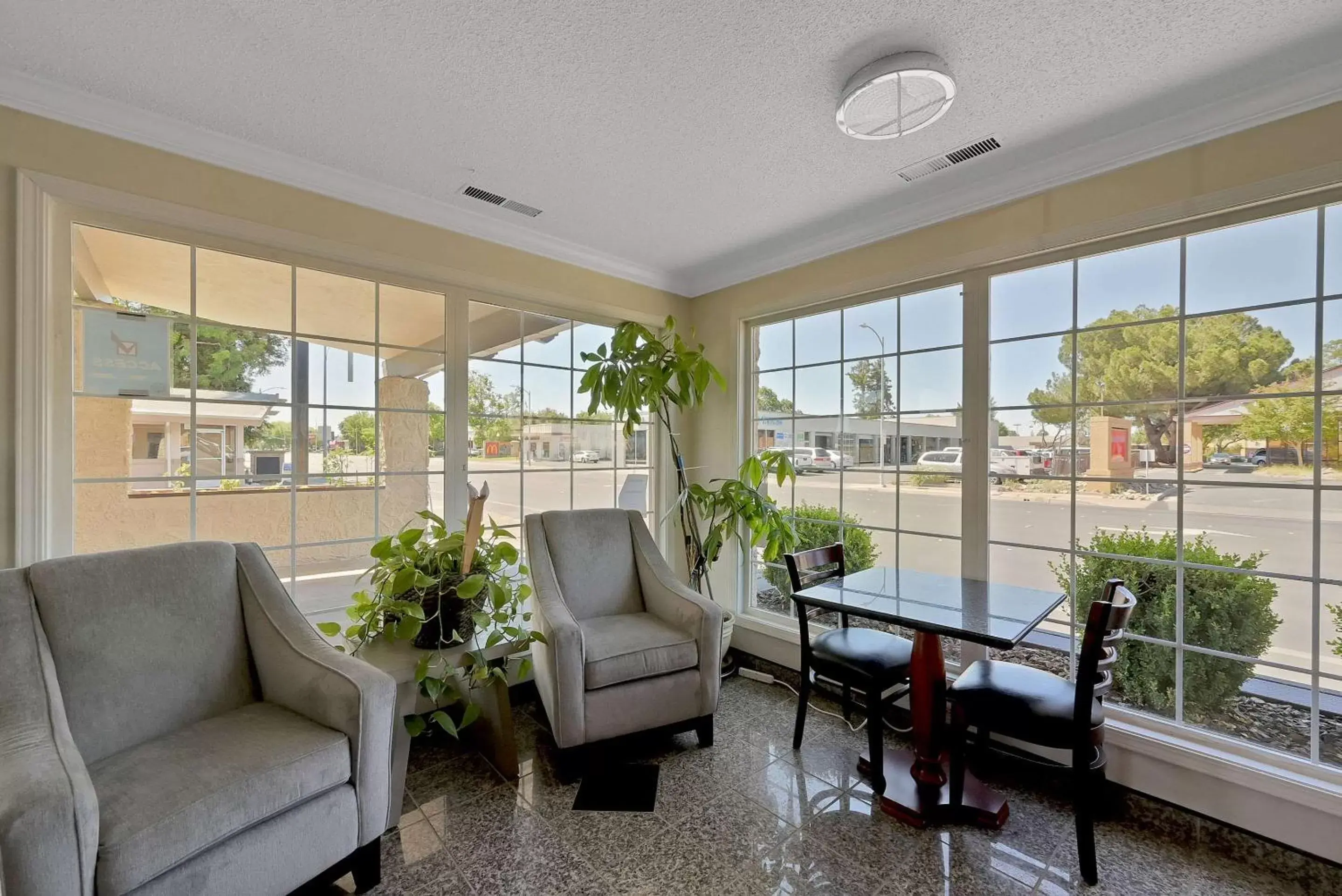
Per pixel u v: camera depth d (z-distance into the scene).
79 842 1.08
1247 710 1.89
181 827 1.20
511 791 2.07
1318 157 1.67
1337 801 1.61
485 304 2.94
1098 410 2.19
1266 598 1.85
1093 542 2.21
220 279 2.20
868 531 2.90
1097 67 1.64
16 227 1.75
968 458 2.49
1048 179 2.19
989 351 2.45
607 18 1.46
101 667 1.52
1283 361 1.82
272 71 1.69
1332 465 1.74
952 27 1.49
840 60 1.62
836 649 2.22
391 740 1.66
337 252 2.37
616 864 1.71
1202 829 1.83
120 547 2.00
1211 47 1.55
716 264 3.41
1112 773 2.02
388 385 2.61
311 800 1.45
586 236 2.98
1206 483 1.96
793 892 1.60
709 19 1.47
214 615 1.77
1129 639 2.11
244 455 2.25
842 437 3.03
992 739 2.31
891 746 2.39
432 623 2.09
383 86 1.76
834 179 2.35
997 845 1.80
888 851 1.76
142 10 1.44
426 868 1.69
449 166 2.26
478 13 1.45
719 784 2.12
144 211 1.95
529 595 2.53
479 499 2.14
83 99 1.81
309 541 2.40
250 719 1.62
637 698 2.22
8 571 1.52
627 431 3.03
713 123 1.94
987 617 1.84
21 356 1.76
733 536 3.49
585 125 1.97
